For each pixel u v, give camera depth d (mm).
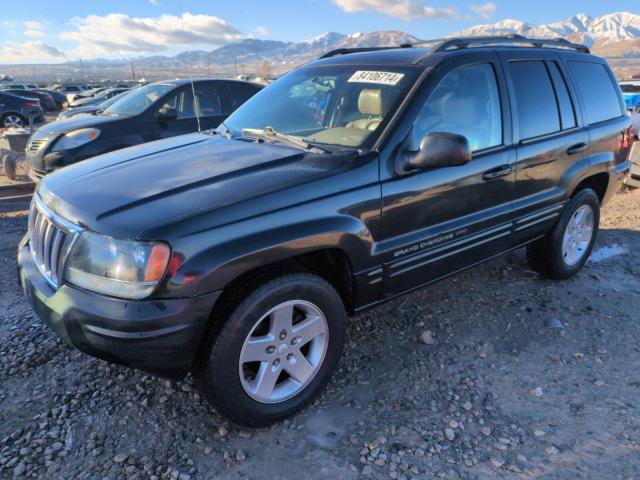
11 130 11555
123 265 2227
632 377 3182
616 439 2639
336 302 2789
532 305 4086
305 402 2793
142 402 2855
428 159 2791
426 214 3084
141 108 7574
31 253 2904
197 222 2283
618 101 4812
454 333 3658
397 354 3389
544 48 4133
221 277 2299
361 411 2838
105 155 3398
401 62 3355
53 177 3031
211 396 2494
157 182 2639
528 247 4449
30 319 3746
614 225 6254
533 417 2803
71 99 30969
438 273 3307
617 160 4703
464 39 3516
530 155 3695
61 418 2727
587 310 4027
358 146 2926
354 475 2393
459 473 2406
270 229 2439
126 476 2365
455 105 3271
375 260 2885
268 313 2518
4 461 2432
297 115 3535
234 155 2988
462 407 2873
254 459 2488
